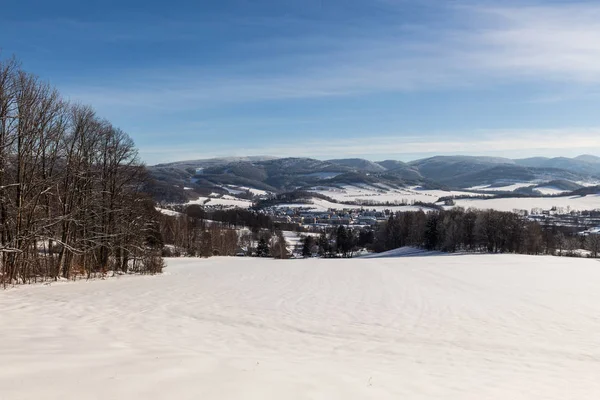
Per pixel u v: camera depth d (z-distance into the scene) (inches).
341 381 267.4
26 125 919.7
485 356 432.5
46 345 313.4
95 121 1197.7
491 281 1200.8
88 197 1146.0
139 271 1428.4
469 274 1423.5
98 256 1355.8
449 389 278.8
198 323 541.3
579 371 379.2
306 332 527.2
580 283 1156.5
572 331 573.3
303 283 1120.8
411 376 312.5
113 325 473.4
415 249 4306.1
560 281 1203.9
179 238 3149.6
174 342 385.7
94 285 956.6
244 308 692.1
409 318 646.5
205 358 298.0
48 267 1140.5
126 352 301.1
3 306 585.3
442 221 4045.3
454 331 563.2
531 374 356.8
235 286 1021.2
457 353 442.3
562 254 3718.0
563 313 705.6
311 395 227.0
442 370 352.2
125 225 1343.5
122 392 204.4
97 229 1264.8
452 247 3828.7
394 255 4055.1
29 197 1000.9
